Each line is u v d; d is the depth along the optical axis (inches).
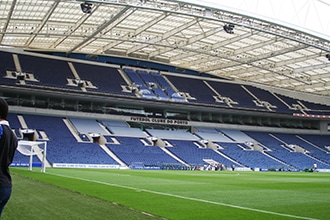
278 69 2274.9
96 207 419.8
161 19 1599.4
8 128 182.9
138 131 2313.0
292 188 871.7
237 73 2551.7
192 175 1360.7
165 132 2438.5
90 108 2330.2
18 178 831.1
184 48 1940.2
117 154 1963.6
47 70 2226.9
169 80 2613.2
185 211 438.6
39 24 1680.6
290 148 2605.8
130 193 629.3
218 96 2623.0
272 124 2886.3
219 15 1408.7
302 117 2792.8
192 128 2586.1
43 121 2094.0
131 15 1595.7
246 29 1683.1
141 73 2576.3
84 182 842.8
